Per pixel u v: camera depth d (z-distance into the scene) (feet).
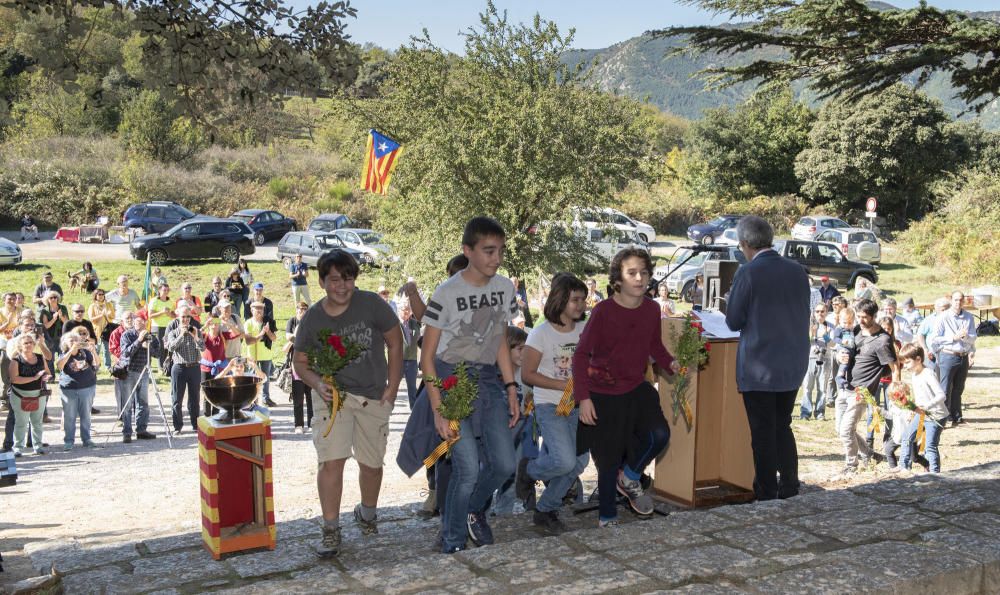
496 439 14.46
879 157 167.32
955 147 168.86
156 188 142.51
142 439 39.19
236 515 15.88
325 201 147.95
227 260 102.63
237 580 14.11
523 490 18.53
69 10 18.22
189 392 39.93
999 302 75.56
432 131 65.67
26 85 175.32
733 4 22.71
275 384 51.88
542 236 67.10
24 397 35.37
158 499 27.68
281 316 75.92
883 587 10.83
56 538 21.76
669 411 17.71
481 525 15.17
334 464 15.15
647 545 12.58
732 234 119.14
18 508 26.53
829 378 40.55
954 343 37.68
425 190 67.05
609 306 14.92
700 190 181.06
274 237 126.72
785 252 94.43
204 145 166.81
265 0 19.74
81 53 18.76
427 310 14.28
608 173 67.05
